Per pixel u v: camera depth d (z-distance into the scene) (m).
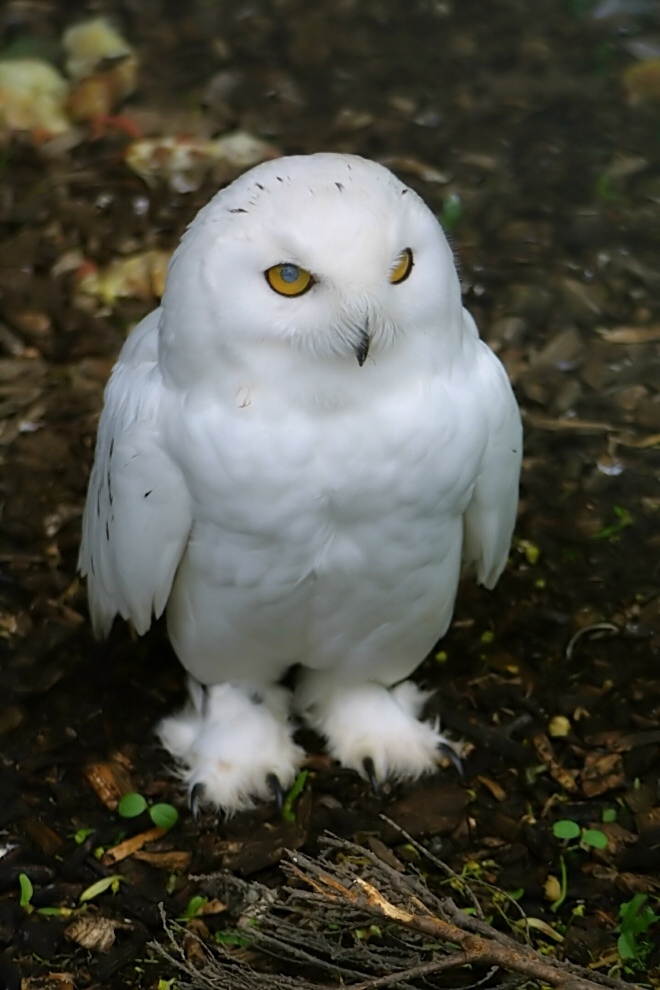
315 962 4.38
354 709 5.53
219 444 4.34
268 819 5.31
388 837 5.23
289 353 4.20
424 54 9.87
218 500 4.45
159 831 5.26
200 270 4.22
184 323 4.29
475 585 6.17
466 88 9.55
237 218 4.14
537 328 7.62
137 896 5.03
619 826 5.28
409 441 4.36
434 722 5.66
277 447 4.32
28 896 5.00
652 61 9.73
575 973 4.23
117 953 4.84
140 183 8.38
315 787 5.44
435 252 4.28
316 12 10.23
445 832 5.26
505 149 9.00
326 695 5.55
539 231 8.29
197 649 5.18
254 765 5.36
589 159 8.92
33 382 7.13
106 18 9.96
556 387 7.27
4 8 9.95
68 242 7.96
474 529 5.11
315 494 4.41
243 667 5.28
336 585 4.73
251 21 10.05
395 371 4.30
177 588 5.01
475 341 4.78
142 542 4.70
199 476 4.42
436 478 4.48
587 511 6.56
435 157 8.93
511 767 5.51
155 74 9.46
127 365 4.92
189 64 9.58
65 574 6.17
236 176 8.54
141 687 5.76
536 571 6.26
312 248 3.99
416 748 5.47
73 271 7.79
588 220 8.38
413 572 4.75
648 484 6.73
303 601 4.80
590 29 10.15
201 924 4.95
